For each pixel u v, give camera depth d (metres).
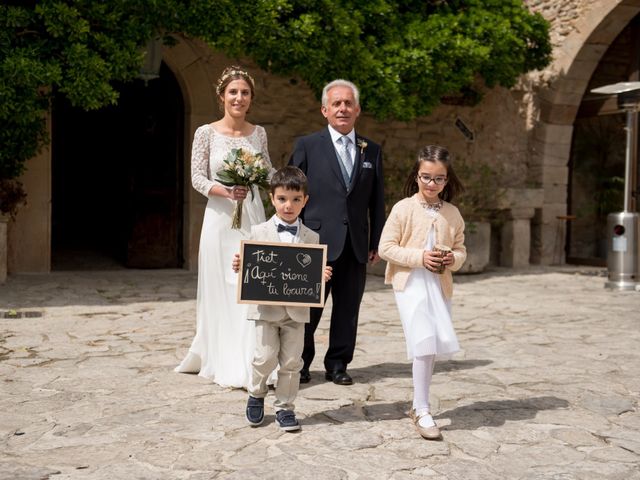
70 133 12.70
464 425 3.27
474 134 10.68
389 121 10.02
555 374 4.22
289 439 3.04
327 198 3.93
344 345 3.98
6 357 4.43
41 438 3.01
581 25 10.23
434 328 3.15
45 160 8.21
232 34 7.30
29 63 6.30
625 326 5.83
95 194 12.66
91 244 11.23
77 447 2.91
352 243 3.92
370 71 8.06
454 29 8.74
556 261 11.16
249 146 4.04
